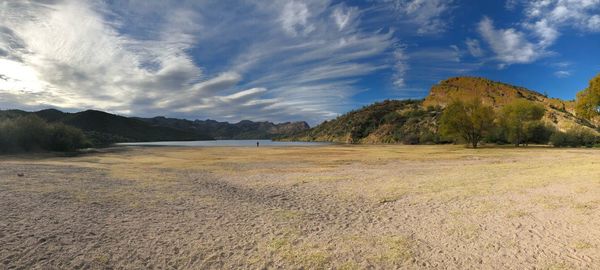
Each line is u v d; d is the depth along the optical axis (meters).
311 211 10.05
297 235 7.65
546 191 12.34
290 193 13.04
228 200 11.51
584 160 25.31
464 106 53.94
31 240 6.71
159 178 16.77
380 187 14.20
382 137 139.50
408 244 7.04
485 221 8.68
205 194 12.52
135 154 40.94
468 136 54.44
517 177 16.34
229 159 32.47
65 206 9.64
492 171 19.30
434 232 7.86
